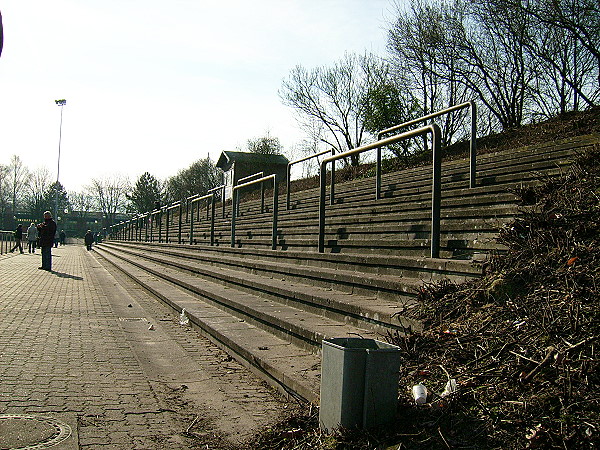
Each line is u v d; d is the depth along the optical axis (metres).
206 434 3.76
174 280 12.20
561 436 2.67
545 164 7.80
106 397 4.56
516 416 2.92
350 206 11.52
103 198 109.75
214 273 10.81
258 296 8.22
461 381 3.38
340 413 3.20
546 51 24.88
